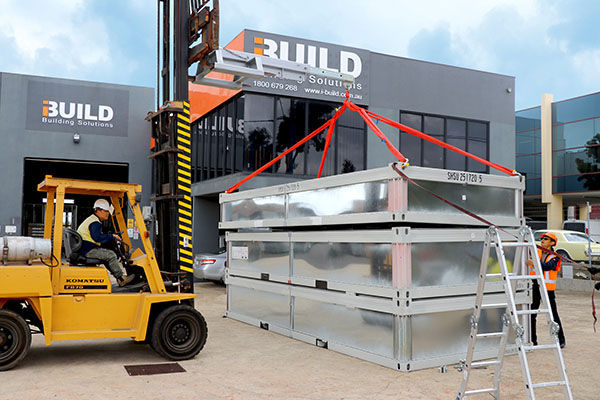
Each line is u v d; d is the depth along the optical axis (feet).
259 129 49.39
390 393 17.70
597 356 23.21
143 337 21.30
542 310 15.34
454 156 59.06
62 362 21.67
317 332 25.35
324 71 27.73
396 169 20.52
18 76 65.57
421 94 57.26
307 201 26.21
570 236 62.85
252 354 23.30
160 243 25.76
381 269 21.54
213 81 27.22
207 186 53.83
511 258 23.77
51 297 20.15
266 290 29.30
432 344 21.22
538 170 104.42
